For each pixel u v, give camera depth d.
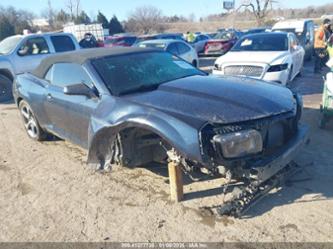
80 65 4.29
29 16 57.19
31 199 3.98
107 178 4.37
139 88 3.96
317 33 11.75
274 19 50.81
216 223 3.30
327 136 5.41
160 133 3.18
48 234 3.32
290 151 3.42
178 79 4.20
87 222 3.46
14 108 8.79
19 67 9.59
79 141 4.52
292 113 3.51
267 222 3.27
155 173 4.40
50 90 4.88
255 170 3.10
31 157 5.24
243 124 3.14
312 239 3.01
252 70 7.82
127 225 3.37
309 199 3.62
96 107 3.89
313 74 11.77
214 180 4.05
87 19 53.88
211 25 67.19
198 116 3.15
